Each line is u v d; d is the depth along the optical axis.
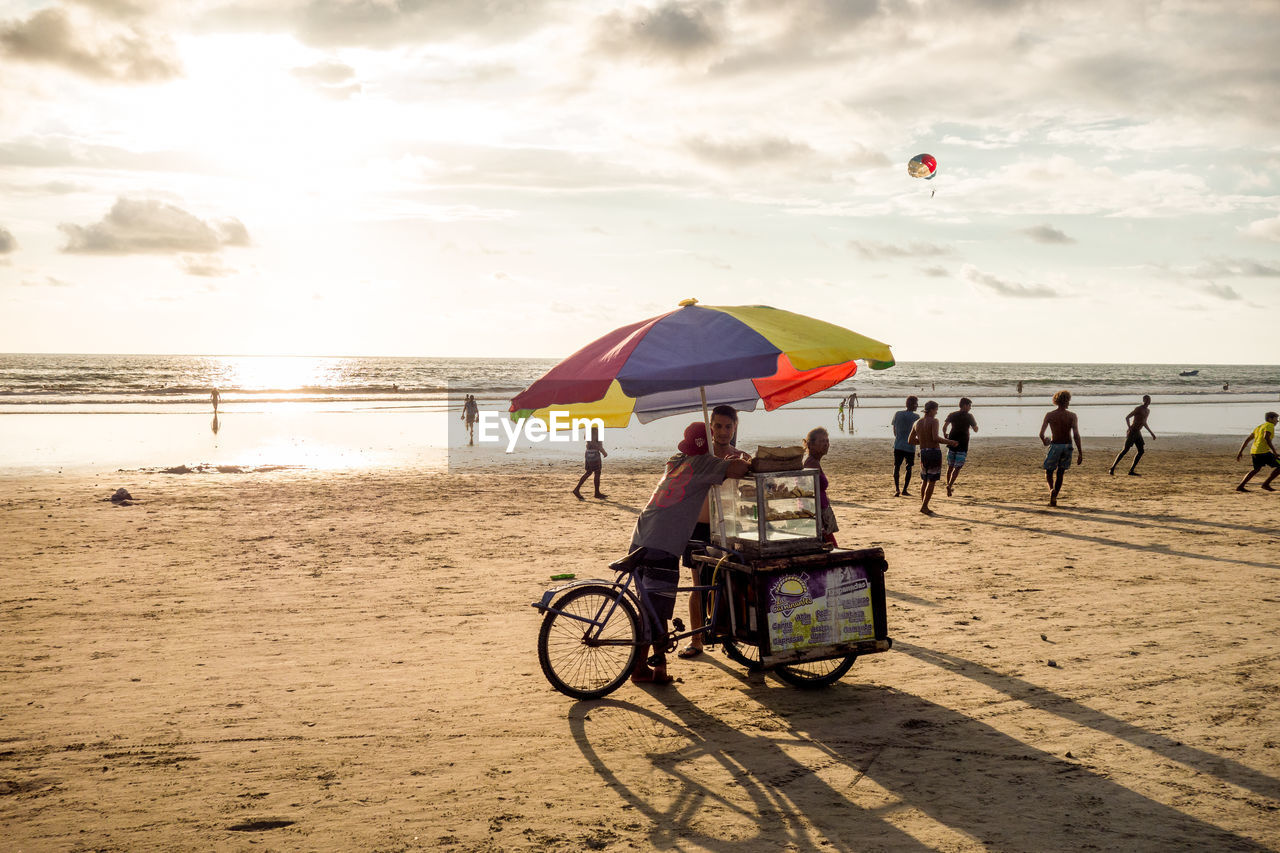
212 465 19.88
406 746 4.59
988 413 42.69
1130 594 8.04
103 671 5.80
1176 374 154.50
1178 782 4.12
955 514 13.01
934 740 4.68
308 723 4.91
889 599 7.89
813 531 5.45
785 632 5.25
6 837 3.59
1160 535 11.13
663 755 4.49
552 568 9.19
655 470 19.62
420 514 12.94
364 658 6.15
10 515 12.41
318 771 4.27
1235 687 5.49
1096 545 10.46
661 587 5.57
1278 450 25.41
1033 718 4.99
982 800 3.95
